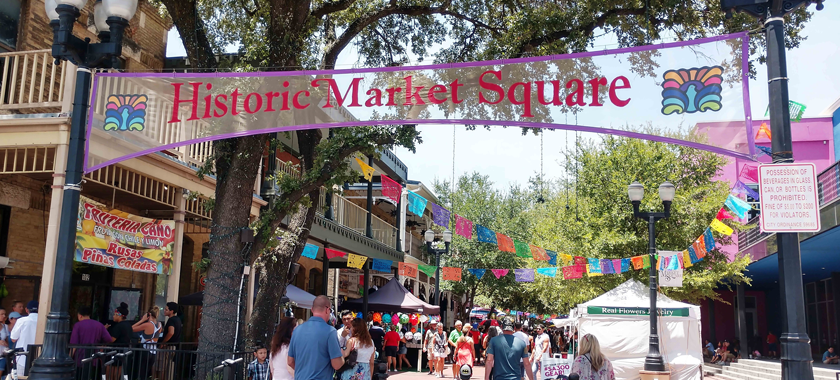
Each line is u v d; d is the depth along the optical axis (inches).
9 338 437.1
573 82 310.3
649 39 486.6
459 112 327.3
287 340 300.8
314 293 997.2
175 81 359.9
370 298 912.9
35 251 522.6
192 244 687.7
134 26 625.9
